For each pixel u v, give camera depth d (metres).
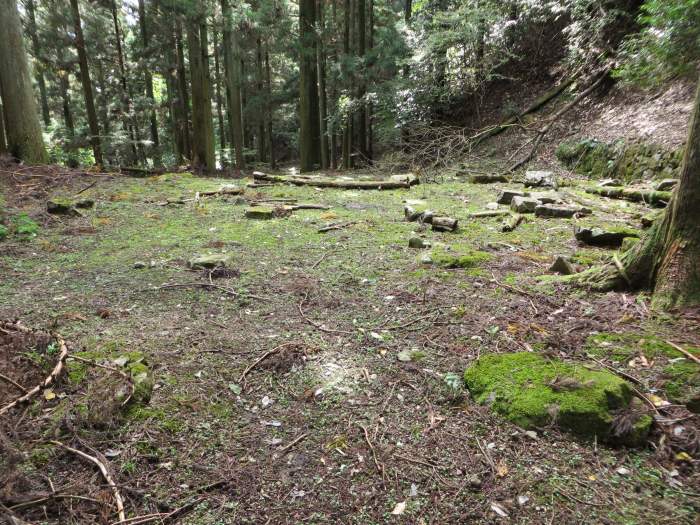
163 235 5.55
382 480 1.89
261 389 2.49
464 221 6.02
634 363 2.55
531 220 6.02
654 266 3.27
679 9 5.73
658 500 1.77
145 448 2.03
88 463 1.93
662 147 8.02
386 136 13.98
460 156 9.76
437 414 2.29
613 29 10.56
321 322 3.26
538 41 13.49
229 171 12.05
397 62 12.98
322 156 16.56
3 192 7.25
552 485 1.85
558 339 2.82
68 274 4.26
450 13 11.98
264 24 13.41
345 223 5.98
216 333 3.09
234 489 1.84
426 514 1.73
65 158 14.49
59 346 2.74
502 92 13.85
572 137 10.41
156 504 1.76
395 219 6.21
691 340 2.69
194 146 12.27
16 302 3.59
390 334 3.06
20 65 9.05
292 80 19.39
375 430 2.18
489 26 12.22
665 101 8.99
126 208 6.89
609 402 2.16
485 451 2.04
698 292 2.97
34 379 2.46
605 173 8.95
